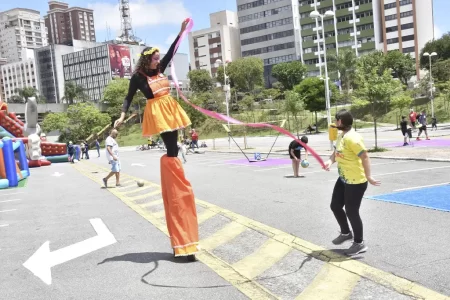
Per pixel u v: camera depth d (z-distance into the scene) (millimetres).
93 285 4855
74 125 72062
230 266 5258
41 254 6344
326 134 49750
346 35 96062
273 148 30609
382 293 4039
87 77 137125
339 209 5473
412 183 10508
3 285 5086
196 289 4504
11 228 8539
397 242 5633
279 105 62781
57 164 32906
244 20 115438
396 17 93312
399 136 33469
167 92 5578
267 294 4250
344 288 4254
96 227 8031
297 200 9398
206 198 10555
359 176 5074
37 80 148500
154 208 9750
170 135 5531
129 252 6184
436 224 6406
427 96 59062
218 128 42719
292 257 5391
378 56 75562
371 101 20938
